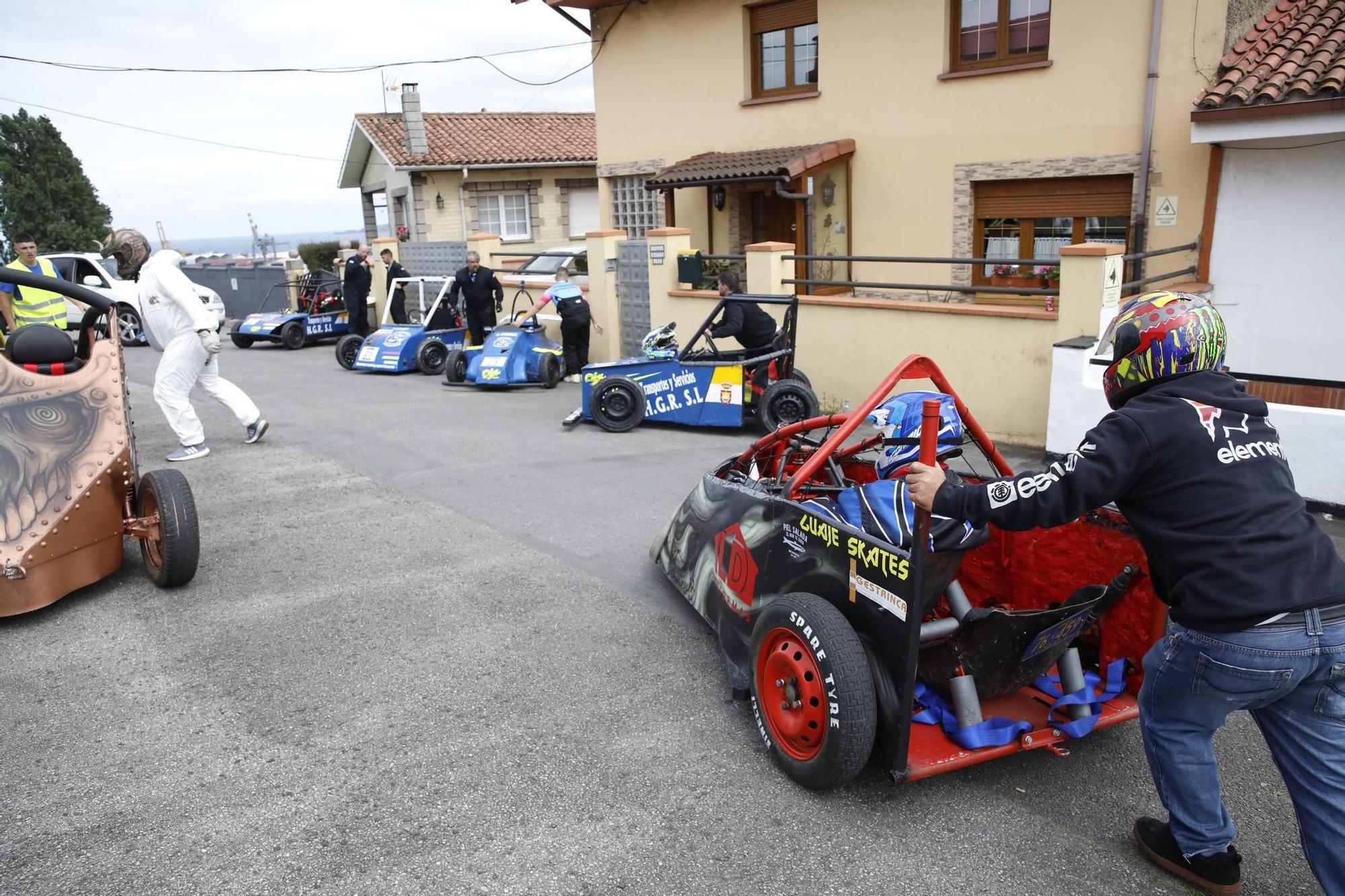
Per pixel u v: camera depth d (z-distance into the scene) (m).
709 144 13.91
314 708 3.83
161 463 7.79
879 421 3.87
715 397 8.81
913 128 11.53
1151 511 2.44
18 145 33.16
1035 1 10.34
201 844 2.98
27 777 3.36
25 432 4.74
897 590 2.91
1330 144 8.38
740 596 3.82
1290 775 2.43
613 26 14.82
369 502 6.68
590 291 12.59
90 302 5.04
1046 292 8.09
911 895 2.72
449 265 17.22
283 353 16.12
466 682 4.03
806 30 12.57
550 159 22.94
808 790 3.24
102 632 4.57
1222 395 2.46
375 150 25.33
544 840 2.98
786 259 10.07
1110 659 3.48
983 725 3.10
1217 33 8.96
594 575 5.24
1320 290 8.71
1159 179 9.55
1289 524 2.32
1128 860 2.88
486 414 10.01
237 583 5.18
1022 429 8.34
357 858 2.91
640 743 3.54
